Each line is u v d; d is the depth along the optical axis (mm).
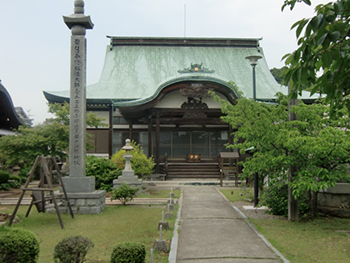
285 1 4273
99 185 19281
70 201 12461
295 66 4773
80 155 12875
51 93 28781
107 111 30109
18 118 24672
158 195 18141
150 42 37156
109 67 34906
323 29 3811
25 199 16328
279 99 11734
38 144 20172
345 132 10242
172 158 31078
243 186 20734
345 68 4340
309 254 7461
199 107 27812
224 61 36062
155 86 32406
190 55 36438
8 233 5996
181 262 6965
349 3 3648
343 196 12398
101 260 6969
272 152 10695
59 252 5672
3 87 21312
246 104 10648
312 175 9734
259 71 35219
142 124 30609
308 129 11219
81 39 13008
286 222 10820
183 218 11617
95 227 10094
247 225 10453
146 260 7031
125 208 13734
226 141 31391
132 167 21109
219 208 13797
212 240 8680
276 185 11945
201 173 27438
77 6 13250
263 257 7258
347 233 9367
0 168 25328
